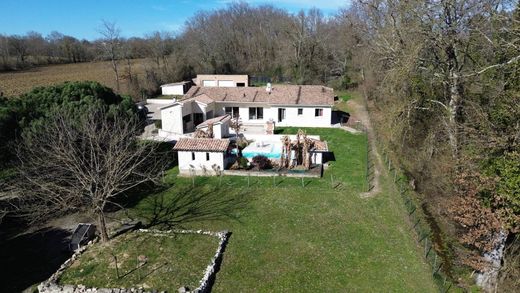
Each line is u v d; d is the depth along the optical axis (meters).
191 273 19.45
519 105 19.48
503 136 19.38
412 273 19.55
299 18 83.06
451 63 28.92
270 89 49.41
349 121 49.28
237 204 27.42
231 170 32.53
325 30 82.81
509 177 17.77
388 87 37.16
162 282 18.66
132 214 26.50
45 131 26.14
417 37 29.59
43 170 24.62
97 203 22.17
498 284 18.52
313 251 21.64
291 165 33.00
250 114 48.75
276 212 26.12
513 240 20.05
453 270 20.19
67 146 24.77
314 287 18.77
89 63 108.44
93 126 25.80
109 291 17.94
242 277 19.50
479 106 24.88
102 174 24.97
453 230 22.97
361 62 66.75
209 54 95.56
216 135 39.66
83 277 19.12
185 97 49.00
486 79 25.91
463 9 26.86
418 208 25.97
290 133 44.00
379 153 37.03
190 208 27.16
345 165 33.97
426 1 28.17
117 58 89.94
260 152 35.88
